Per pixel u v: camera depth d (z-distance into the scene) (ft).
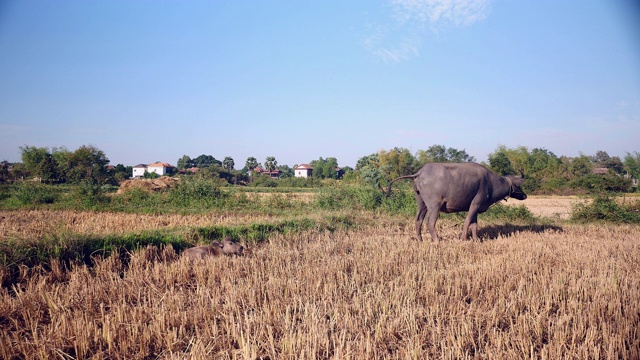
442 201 38.34
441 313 18.72
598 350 14.51
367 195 61.93
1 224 44.32
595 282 23.02
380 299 19.97
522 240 38.04
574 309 18.99
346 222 48.96
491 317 18.31
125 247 29.43
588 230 48.14
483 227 48.67
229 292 21.12
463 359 14.55
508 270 25.61
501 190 41.27
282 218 47.85
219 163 430.20
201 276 24.20
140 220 49.96
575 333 16.24
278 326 17.40
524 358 14.56
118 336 16.44
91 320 17.63
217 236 36.88
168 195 71.26
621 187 112.27
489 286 22.90
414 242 36.52
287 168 388.98
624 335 16.11
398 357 14.82
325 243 35.91
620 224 56.54
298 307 19.51
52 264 25.13
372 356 14.76
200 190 70.95
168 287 23.31
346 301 20.24
